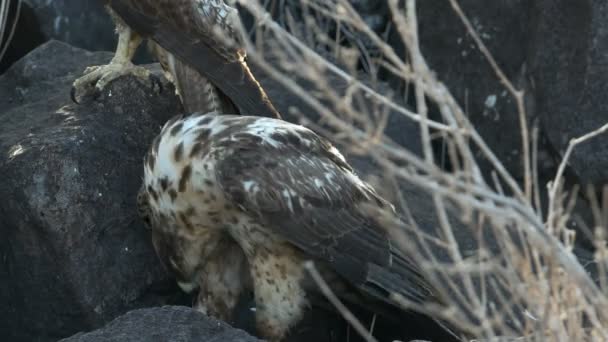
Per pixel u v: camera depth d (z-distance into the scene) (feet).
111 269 35.73
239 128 32.58
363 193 33.47
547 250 24.30
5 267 36.22
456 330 32.91
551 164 42.78
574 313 25.11
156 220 33.60
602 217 39.37
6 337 36.81
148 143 37.55
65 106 38.29
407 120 44.09
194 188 32.35
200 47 36.58
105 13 48.88
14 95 42.86
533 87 43.37
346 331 35.14
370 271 32.99
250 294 35.86
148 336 30.09
